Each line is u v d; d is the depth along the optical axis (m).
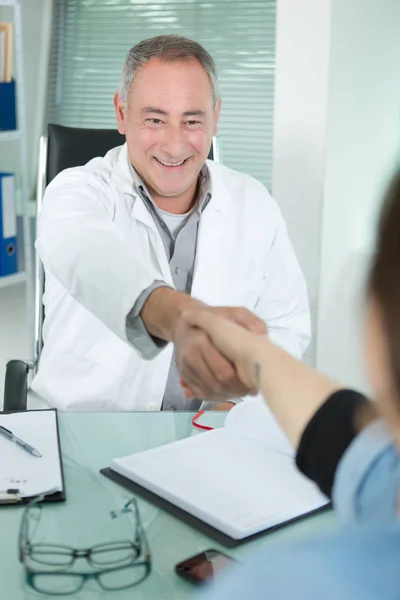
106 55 3.64
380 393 0.32
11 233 3.05
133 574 0.92
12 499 1.08
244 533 0.99
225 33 3.42
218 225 1.90
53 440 1.27
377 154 2.84
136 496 1.12
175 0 3.49
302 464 0.62
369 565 0.28
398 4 2.87
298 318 1.99
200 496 1.08
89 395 1.78
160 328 1.14
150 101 1.74
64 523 1.04
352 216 2.74
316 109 2.47
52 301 1.85
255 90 3.40
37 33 3.64
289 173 2.55
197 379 0.97
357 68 2.62
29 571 0.91
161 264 1.83
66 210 1.58
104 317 1.25
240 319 1.04
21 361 1.78
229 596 0.29
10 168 3.68
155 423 1.42
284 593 0.28
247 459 1.20
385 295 0.30
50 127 2.09
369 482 0.39
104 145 2.10
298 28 2.44
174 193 1.80
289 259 2.02
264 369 0.77
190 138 1.76
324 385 0.71
